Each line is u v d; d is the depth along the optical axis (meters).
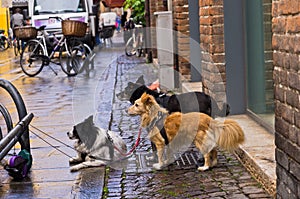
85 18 23.41
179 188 5.44
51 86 14.48
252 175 5.63
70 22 16.38
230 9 7.79
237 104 7.88
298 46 3.89
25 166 6.04
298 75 3.92
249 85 7.71
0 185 5.85
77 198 5.32
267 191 5.12
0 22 41.38
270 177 5.04
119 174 6.03
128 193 5.39
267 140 6.30
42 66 17.11
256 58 7.29
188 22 10.82
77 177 6.02
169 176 5.84
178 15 10.84
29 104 11.48
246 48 7.73
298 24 3.87
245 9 7.72
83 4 23.64
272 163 5.41
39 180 5.98
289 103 4.13
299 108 3.92
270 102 6.68
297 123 3.97
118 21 30.11
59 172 6.24
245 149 5.97
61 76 16.86
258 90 7.23
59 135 8.23
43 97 12.45
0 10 41.28
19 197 5.44
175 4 11.07
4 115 6.36
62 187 5.71
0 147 4.80
